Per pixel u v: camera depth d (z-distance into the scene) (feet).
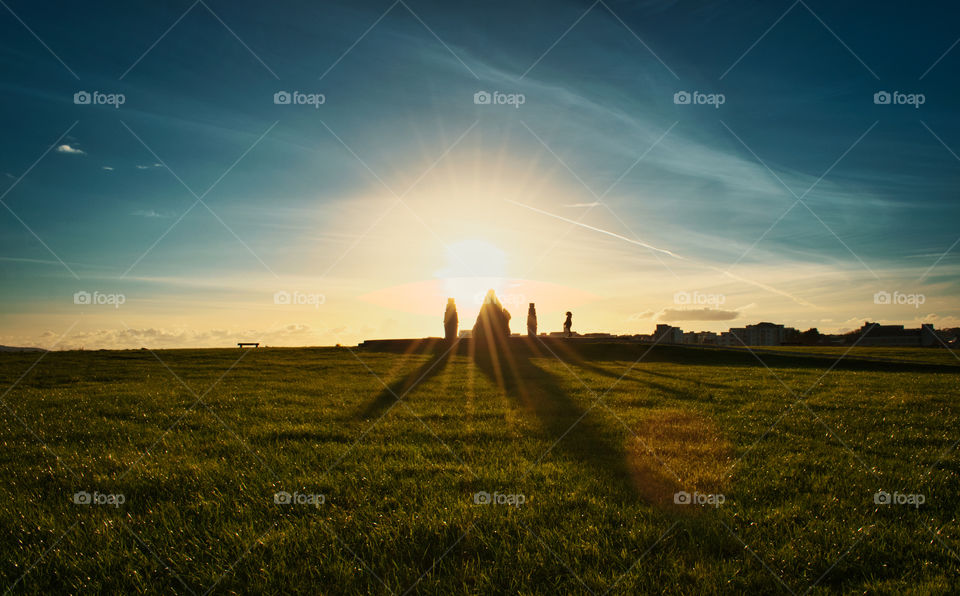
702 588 13.29
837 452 27.73
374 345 142.41
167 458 26.35
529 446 28.78
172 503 19.49
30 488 21.75
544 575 14.11
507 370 82.28
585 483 21.72
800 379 70.49
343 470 24.08
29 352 104.58
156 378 68.33
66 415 39.58
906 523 17.83
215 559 15.07
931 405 45.19
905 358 116.78
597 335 168.96
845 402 47.11
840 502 19.61
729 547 15.60
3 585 13.85
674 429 33.73
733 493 20.66
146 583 13.92
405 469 24.00
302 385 59.88
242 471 23.66
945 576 14.19
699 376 74.59
